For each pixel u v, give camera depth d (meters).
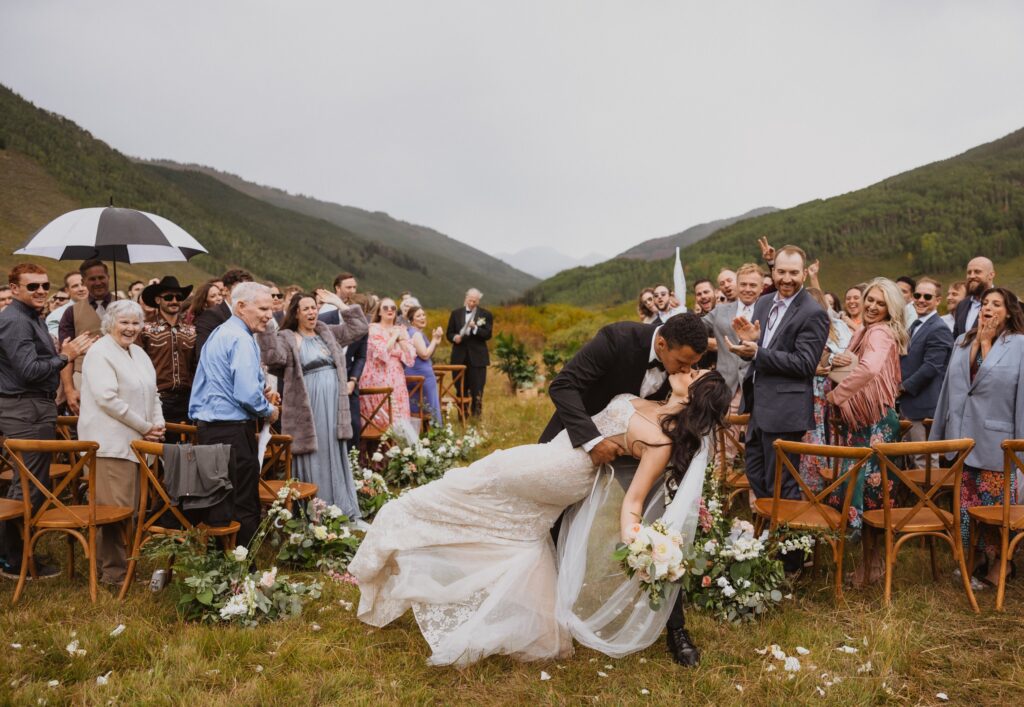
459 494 3.57
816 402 5.36
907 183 116.25
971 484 4.62
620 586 3.41
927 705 3.16
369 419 7.06
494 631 3.44
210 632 3.73
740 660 3.57
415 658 3.60
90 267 5.95
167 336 5.60
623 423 3.34
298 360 5.46
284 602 4.05
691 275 113.00
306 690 3.27
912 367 6.42
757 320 5.23
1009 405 4.41
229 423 4.36
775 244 112.06
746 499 6.37
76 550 5.02
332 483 5.63
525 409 11.50
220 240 175.38
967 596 4.22
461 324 10.66
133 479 4.49
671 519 3.30
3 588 4.31
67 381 5.80
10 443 4.01
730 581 4.02
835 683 3.29
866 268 101.62
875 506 4.93
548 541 3.65
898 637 3.65
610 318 35.22
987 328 4.54
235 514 4.36
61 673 3.34
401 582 3.57
